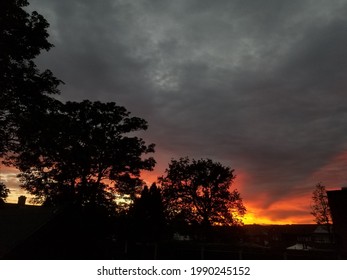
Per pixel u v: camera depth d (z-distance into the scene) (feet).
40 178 134.72
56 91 90.48
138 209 161.48
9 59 77.15
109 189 145.59
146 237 147.54
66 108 139.85
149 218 164.35
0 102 78.07
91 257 97.09
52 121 85.30
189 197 194.49
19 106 83.51
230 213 191.01
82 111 143.23
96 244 101.40
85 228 97.14
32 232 73.92
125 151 146.30
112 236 141.18
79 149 130.82
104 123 147.43
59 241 84.17
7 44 76.69
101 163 143.95
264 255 76.13
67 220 88.69
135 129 155.02
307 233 209.56
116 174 145.07
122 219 144.87
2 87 77.71
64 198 134.51
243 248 90.12
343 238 91.86
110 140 146.41
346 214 93.40
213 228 191.21
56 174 135.74
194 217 190.29
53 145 91.56
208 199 193.47
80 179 138.92
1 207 86.74
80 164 133.39
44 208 88.53
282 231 249.75
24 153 90.33
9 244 68.33
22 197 109.19
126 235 142.61
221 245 102.47
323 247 148.56
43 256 77.82
